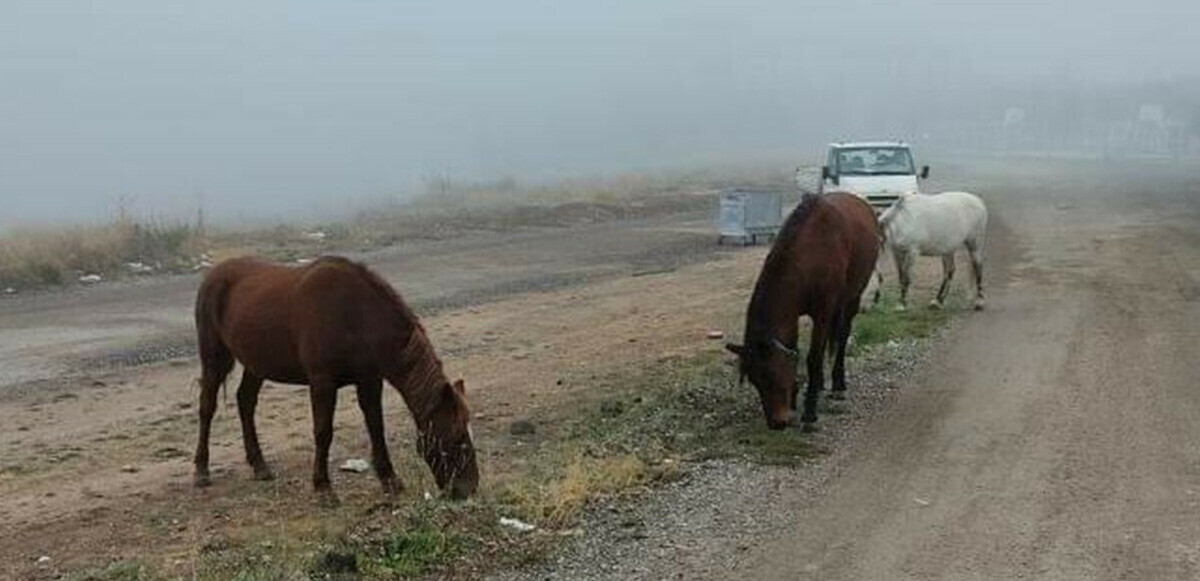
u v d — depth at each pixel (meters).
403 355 9.45
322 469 9.91
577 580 7.89
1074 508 9.37
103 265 26.30
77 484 10.91
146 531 9.34
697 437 11.59
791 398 11.91
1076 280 22.75
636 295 23.02
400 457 11.38
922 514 9.26
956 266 25.06
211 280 10.54
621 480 9.97
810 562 8.22
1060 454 10.92
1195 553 8.33
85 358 17.47
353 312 9.52
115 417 13.78
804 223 11.86
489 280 25.70
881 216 19.00
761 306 11.66
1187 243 29.20
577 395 14.17
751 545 8.58
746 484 10.08
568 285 24.92
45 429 13.23
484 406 13.75
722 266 27.36
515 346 17.86
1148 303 19.80
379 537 8.44
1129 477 10.19
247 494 10.32
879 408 12.79
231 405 14.35
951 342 16.42
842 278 12.05
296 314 9.72
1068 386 13.69
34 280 24.34
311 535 8.81
